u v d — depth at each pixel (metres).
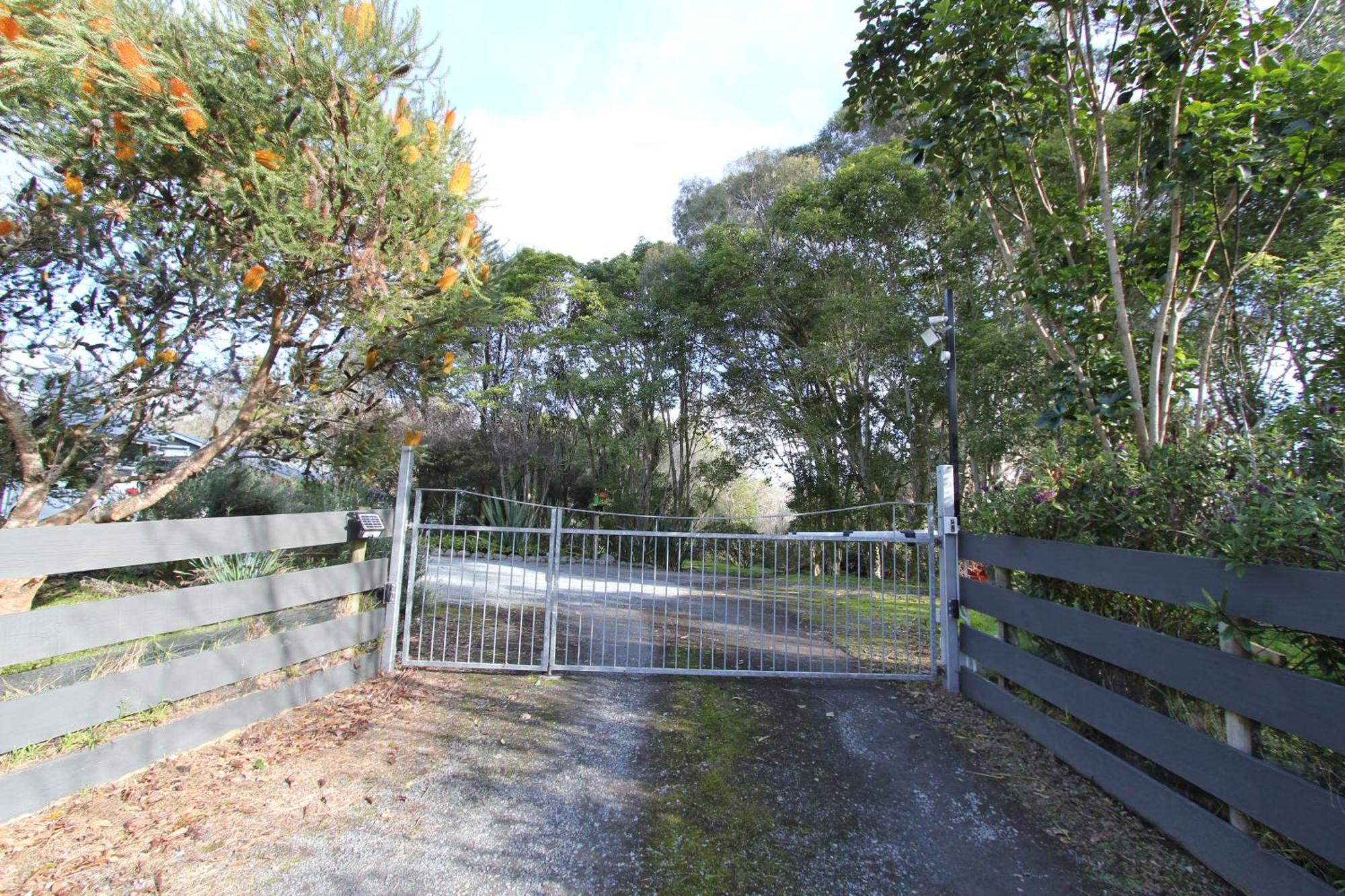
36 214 3.60
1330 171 3.36
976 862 2.34
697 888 2.16
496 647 5.16
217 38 3.21
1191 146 3.35
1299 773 2.14
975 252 10.34
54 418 4.11
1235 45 3.43
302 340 4.04
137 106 3.12
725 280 14.13
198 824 2.41
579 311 17.31
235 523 3.21
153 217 3.68
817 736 3.52
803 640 5.87
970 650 4.16
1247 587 2.14
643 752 3.27
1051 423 3.80
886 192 11.02
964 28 3.79
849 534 4.76
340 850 2.30
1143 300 4.69
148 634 2.71
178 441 5.57
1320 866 1.96
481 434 16.45
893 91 4.54
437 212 3.64
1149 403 3.66
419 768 3.00
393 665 4.44
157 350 4.25
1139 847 2.44
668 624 6.42
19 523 3.78
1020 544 3.57
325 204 3.24
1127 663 2.70
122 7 3.00
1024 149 4.31
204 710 3.08
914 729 3.63
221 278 3.57
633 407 16.12
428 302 3.86
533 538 13.52
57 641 2.34
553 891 2.12
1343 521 1.92
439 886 2.12
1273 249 4.00
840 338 12.20
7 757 2.57
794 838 2.49
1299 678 1.92
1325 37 4.40
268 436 4.67
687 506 16.61
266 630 3.88
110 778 2.62
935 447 11.68
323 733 3.33
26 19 2.79
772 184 15.85
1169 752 2.46
